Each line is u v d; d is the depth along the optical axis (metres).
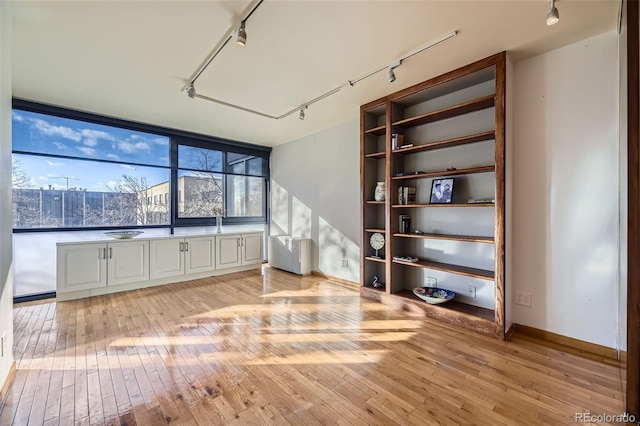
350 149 4.20
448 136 3.06
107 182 4.00
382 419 1.50
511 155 2.50
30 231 3.44
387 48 2.30
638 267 1.43
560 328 2.31
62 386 1.77
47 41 2.18
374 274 3.72
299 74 2.74
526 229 2.48
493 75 2.63
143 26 2.01
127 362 2.04
